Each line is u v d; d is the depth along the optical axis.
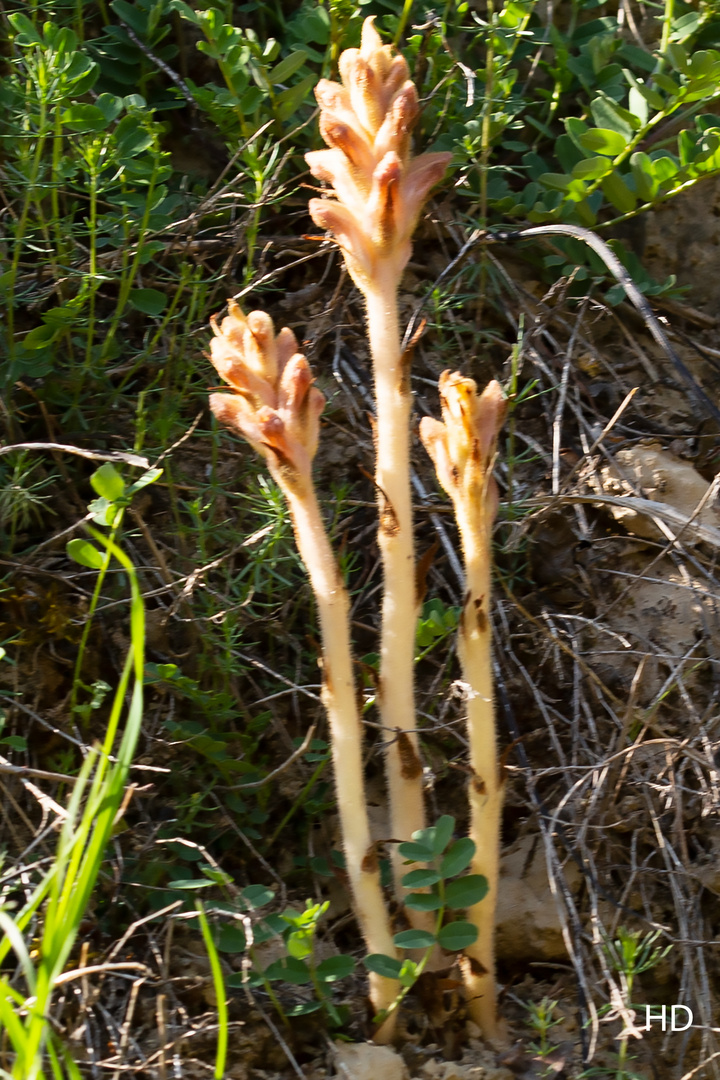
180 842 1.06
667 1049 1.08
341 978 1.04
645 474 1.21
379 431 1.02
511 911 1.10
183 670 1.15
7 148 1.23
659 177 1.25
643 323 1.30
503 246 1.30
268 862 1.12
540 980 1.10
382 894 1.03
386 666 1.03
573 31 1.37
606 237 1.33
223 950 1.04
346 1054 1.03
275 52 1.24
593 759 1.13
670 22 1.32
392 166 0.99
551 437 1.25
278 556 1.17
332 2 1.24
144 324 1.25
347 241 1.00
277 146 1.18
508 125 1.29
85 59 1.17
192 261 1.25
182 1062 1.02
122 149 1.17
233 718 1.13
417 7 1.31
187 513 1.19
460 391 1.00
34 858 1.08
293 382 0.99
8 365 1.17
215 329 1.01
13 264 1.16
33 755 1.12
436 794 1.14
